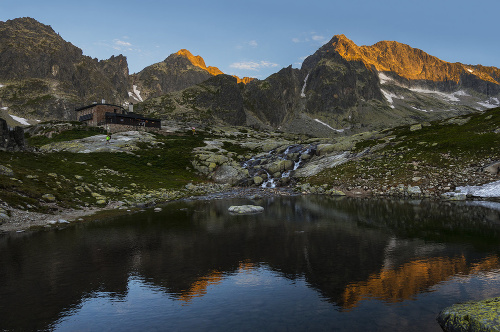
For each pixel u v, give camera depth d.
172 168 90.00
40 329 12.14
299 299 14.72
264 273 18.45
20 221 32.44
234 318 12.94
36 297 15.23
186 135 144.00
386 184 62.97
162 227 32.53
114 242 26.11
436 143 74.50
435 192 55.88
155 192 62.44
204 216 39.59
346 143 96.56
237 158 106.00
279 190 73.56
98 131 120.56
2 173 41.56
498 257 20.52
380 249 23.17
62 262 20.73
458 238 26.00
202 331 11.90
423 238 26.27
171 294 15.59
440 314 12.41
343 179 70.81
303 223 34.09
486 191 51.84
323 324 12.22
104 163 76.75
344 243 25.14
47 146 93.81
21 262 20.67
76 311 13.72
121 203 48.88
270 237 27.66
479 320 10.58
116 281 17.31
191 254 22.55
